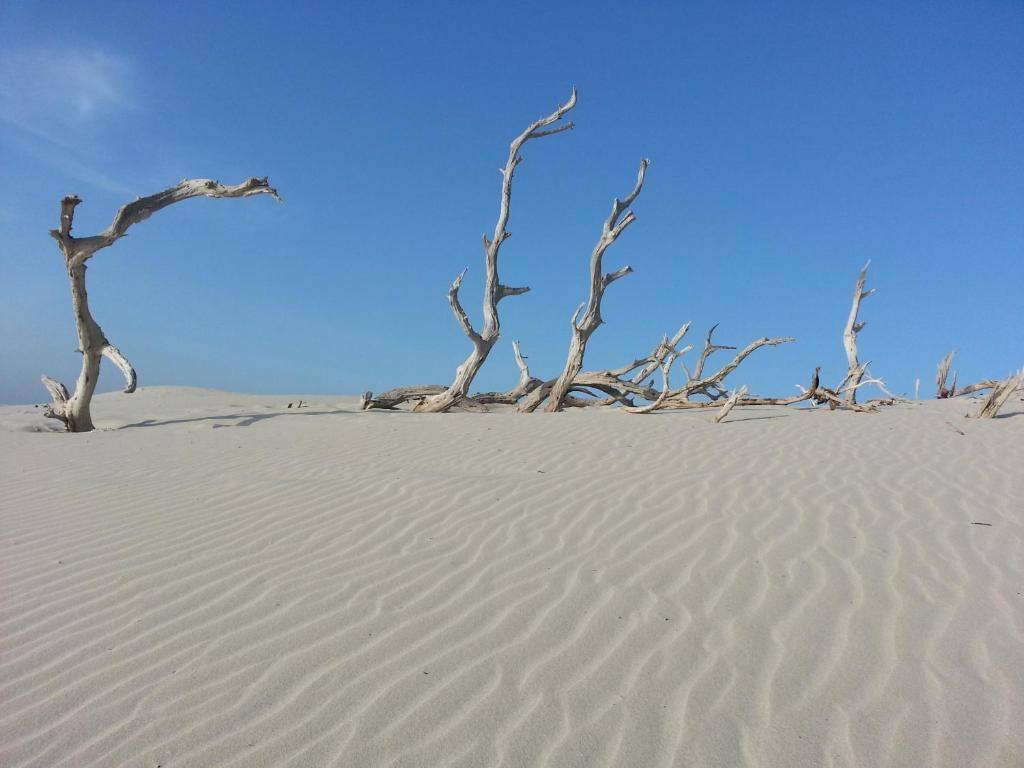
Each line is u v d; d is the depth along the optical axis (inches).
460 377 569.3
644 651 145.3
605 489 259.9
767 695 129.4
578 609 164.4
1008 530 214.5
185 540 219.5
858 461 306.7
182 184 471.8
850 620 156.7
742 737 118.3
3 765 115.6
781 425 410.3
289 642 153.4
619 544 204.7
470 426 410.3
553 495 253.6
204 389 1021.2
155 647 153.1
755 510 233.1
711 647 146.2
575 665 140.7
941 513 231.3
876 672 136.2
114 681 140.1
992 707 124.6
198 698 133.1
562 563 191.9
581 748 116.2
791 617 158.4
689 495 250.4
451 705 128.4
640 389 593.3
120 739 121.8
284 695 133.3
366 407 615.2
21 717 129.0
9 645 155.9
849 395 575.2
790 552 196.2
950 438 361.4
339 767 113.0
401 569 191.6
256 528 228.8
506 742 118.0
